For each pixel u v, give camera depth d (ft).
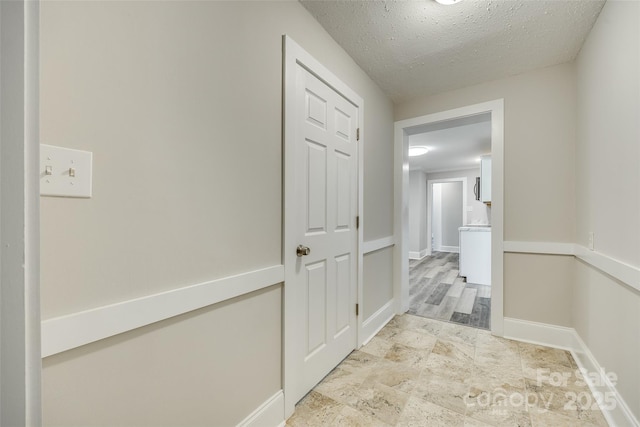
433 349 6.77
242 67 3.75
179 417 3.02
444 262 19.88
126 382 2.58
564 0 4.76
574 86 6.63
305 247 4.85
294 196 4.67
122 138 2.51
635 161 3.82
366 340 7.21
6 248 1.23
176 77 2.95
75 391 2.25
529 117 7.16
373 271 7.77
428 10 5.02
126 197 2.54
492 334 7.56
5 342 1.23
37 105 1.29
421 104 8.69
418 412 4.59
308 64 4.99
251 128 3.90
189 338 3.13
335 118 5.93
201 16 3.22
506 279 7.45
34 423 1.30
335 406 4.76
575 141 6.60
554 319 6.91
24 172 1.27
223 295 3.45
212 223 3.34
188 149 3.07
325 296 5.62
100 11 2.36
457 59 6.61
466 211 22.26
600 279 5.04
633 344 3.84
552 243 6.89
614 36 4.47
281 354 4.48
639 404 3.68
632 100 3.90
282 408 4.40
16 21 1.25
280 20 4.42
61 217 2.15
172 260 2.92
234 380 3.68
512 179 7.36
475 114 7.87
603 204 4.91
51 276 2.10
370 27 5.48
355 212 6.73
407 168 9.53
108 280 2.43
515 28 5.50
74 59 2.21
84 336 2.26
